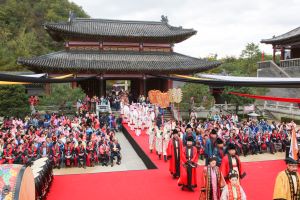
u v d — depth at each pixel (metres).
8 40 87.62
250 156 24.19
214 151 13.48
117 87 89.38
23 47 76.50
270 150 24.98
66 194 13.22
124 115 35.06
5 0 114.00
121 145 28.12
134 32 46.25
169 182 14.55
